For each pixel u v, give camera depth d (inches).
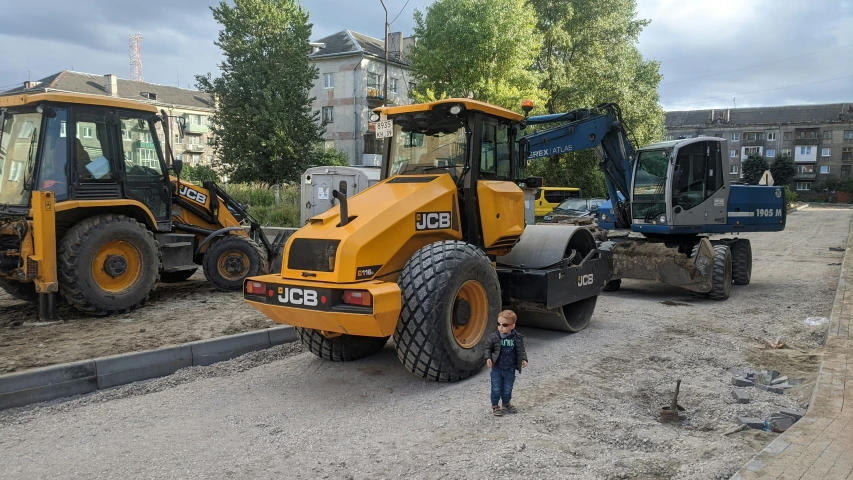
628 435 178.2
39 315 311.1
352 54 1670.8
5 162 323.3
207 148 2605.8
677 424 190.9
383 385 227.9
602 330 316.8
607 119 456.8
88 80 2242.9
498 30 1055.0
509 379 195.0
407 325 217.0
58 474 154.9
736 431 182.1
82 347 253.9
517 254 295.3
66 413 198.5
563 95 1274.6
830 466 145.3
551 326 306.7
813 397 197.6
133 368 232.5
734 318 350.3
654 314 361.1
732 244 463.8
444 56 1074.7
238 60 1237.7
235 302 362.3
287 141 1211.2
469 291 237.0
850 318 316.5
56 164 315.0
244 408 203.6
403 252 233.8
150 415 196.9
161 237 363.6
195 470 156.7
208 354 255.8
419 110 262.2
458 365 224.1
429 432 180.9
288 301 214.4
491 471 153.0
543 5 1259.2
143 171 354.9
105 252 320.8
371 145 1218.6
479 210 260.1
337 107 1708.9
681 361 259.0
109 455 166.1
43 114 310.7
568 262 290.5
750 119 3604.8
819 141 3341.5
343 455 165.2
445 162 265.9
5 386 201.3
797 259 628.4
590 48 1309.1
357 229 215.5
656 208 431.8
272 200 876.0
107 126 335.3
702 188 434.0
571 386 224.8
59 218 317.7
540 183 309.6
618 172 469.4
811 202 3006.9
